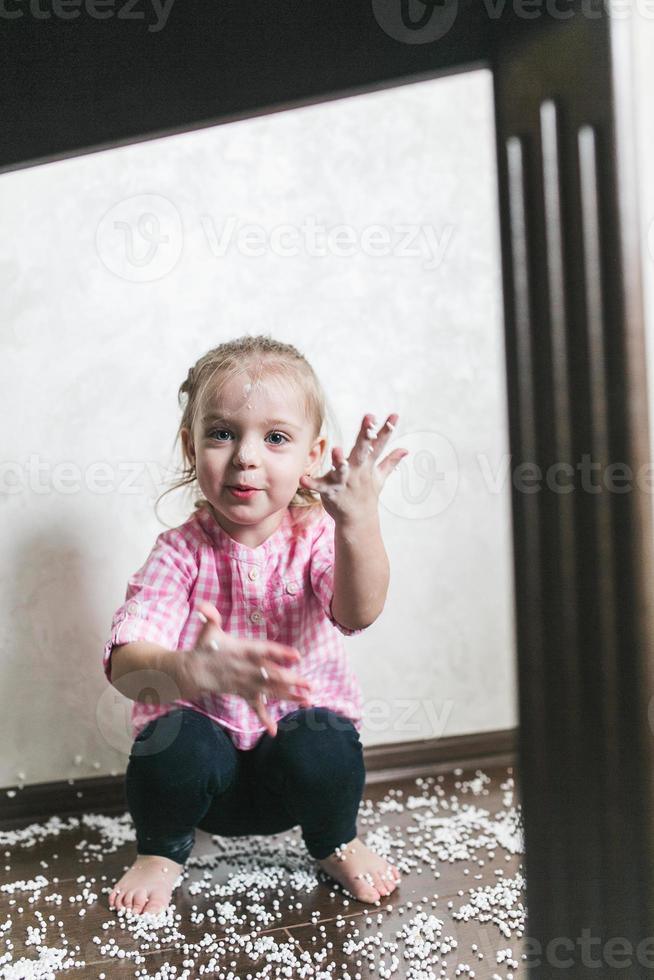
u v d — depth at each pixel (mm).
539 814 557
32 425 1400
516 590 558
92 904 1101
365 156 1547
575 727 545
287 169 1508
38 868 1219
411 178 1573
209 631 821
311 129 1518
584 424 531
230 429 1191
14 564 1394
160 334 1449
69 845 1303
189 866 1229
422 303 1582
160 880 1122
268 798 1189
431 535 1598
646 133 769
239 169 1482
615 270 520
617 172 516
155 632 1139
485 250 1615
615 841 540
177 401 1456
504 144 545
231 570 1220
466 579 1621
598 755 540
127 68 663
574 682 544
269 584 1222
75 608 1419
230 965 949
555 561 544
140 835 1146
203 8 579
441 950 973
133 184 1434
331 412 1528
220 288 1476
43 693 1406
